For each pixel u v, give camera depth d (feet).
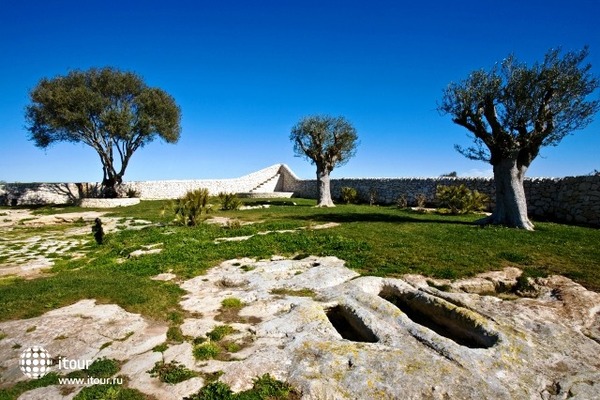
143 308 18.16
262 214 63.72
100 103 87.15
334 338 14.76
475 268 25.07
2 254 34.96
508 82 43.29
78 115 83.61
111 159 96.37
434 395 11.09
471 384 11.60
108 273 26.17
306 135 78.89
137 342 14.46
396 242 33.35
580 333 16.08
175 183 123.85
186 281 23.66
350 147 79.20
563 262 26.43
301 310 17.39
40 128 91.50
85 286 21.40
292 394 11.27
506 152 43.55
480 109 45.52
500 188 45.16
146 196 118.21
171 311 18.10
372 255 28.76
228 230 43.91
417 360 12.84
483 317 16.81
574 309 18.60
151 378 12.07
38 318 16.76
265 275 24.39
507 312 18.02
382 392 11.18
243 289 21.98
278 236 37.65
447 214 62.54
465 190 64.34
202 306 18.86
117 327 15.67
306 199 113.80
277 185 146.92
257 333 15.51
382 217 55.67
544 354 13.96
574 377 12.48
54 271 28.27
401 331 15.55
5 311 17.62
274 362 12.80
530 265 25.88
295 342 14.30
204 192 51.93
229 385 11.52
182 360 13.21
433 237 35.91
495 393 11.27
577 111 41.29
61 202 108.68
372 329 15.69
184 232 42.55
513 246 31.50
